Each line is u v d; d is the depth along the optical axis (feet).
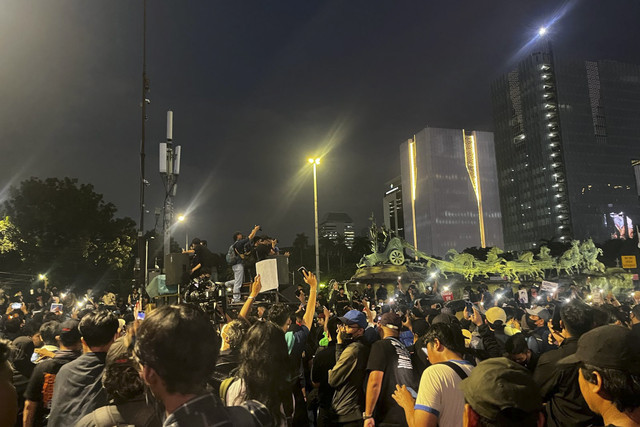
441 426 10.68
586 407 11.88
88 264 197.77
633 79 557.33
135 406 8.68
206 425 5.73
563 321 13.67
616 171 523.29
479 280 135.03
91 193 202.18
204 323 6.28
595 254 173.68
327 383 18.69
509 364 6.53
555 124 532.73
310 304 19.16
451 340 12.12
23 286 150.51
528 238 548.31
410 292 74.95
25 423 13.50
